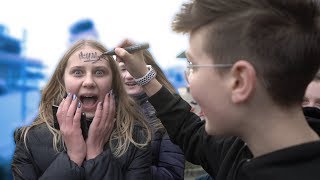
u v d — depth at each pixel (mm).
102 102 1143
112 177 1027
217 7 560
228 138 764
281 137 543
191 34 606
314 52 531
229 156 704
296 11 538
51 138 1090
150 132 1223
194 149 862
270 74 524
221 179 698
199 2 586
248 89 531
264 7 539
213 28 562
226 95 562
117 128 1148
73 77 1133
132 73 943
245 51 530
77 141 1033
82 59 1129
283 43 517
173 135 913
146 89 936
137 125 1212
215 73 563
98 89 1130
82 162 1035
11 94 2795
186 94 1858
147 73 926
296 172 503
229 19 547
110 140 1117
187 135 878
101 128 1066
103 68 1141
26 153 1091
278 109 544
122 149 1099
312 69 543
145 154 1131
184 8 621
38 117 1199
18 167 1083
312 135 561
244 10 544
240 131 587
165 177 1266
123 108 1191
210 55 569
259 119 555
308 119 653
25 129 1137
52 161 1054
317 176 493
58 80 1204
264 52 521
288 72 524
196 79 589
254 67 527
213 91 571
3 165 2654
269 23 525
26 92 2791
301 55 521
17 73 2773
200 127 877
